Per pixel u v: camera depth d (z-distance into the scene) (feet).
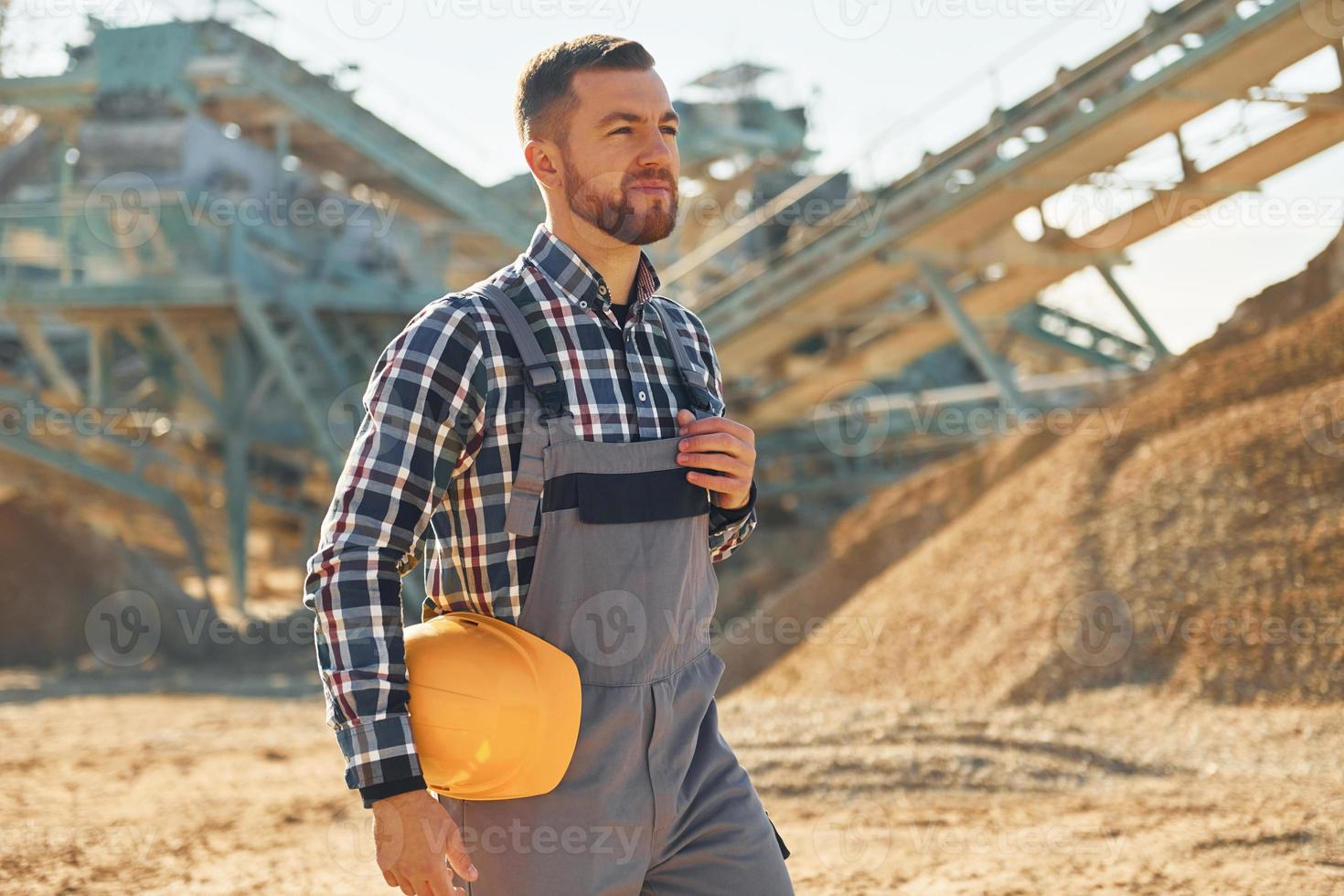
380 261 68.39
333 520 5.33
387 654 5.16
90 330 66.80
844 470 74.38
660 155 5.86
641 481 5.71
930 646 31.58
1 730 29.53
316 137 68.49
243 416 64.64
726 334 62.49
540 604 5.56
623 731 5.56
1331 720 20.68
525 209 75.72
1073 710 24.75
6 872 13.69
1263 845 13.20
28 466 64.13
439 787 5.44
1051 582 30.09
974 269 58.54
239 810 17.66
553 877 5.41
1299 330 34.71
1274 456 29.40
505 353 5.60
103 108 64.03
